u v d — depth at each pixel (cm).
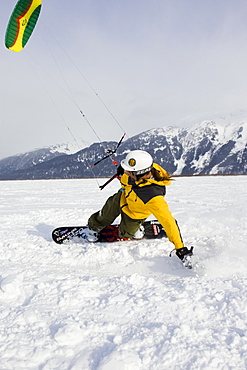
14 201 948
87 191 1327
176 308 208
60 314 203
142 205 316
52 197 1063
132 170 307
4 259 331
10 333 181
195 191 1185
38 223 544
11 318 197
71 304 215
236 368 152
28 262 319
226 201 824
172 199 890
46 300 221
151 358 160
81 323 191
